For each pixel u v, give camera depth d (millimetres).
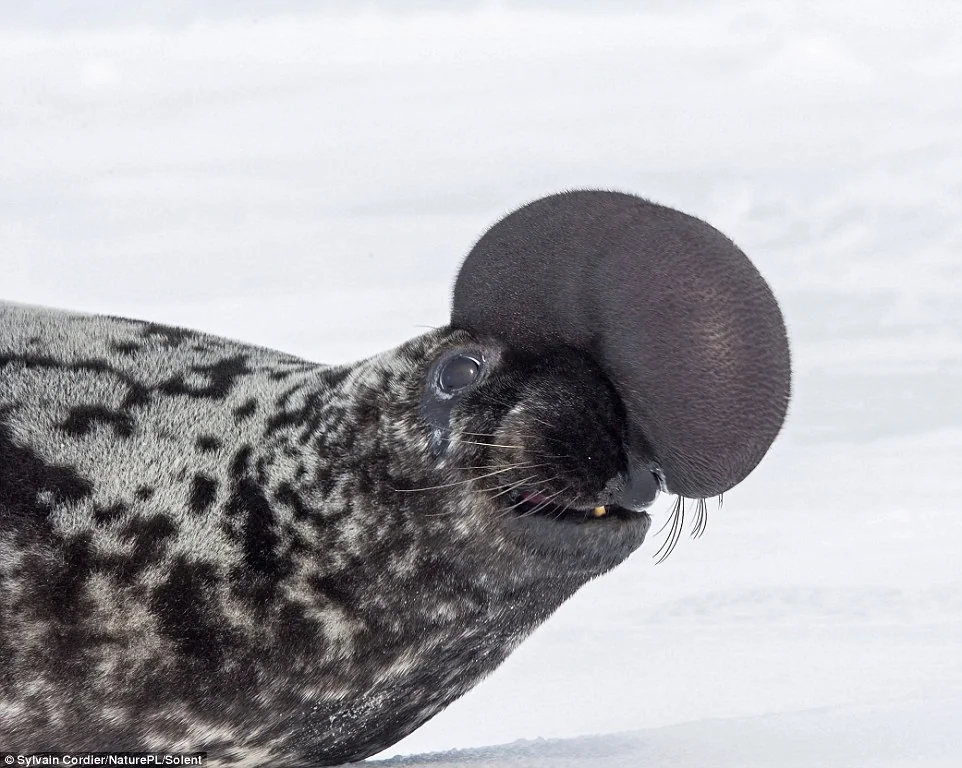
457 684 21953
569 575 20625
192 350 22359
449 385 20328
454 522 20141
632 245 19453
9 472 20078
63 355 21609
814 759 22891
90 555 19844
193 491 20250
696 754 23562
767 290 19688
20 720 20062
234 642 20141
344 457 20594
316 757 22078
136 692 20109
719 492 20188
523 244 20328
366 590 20359
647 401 19391
